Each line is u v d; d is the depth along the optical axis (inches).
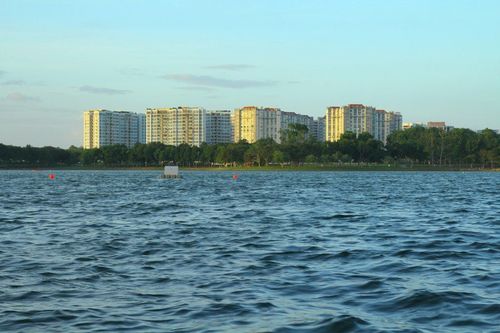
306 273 860.0
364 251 1071.6
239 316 621.3
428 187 4146.2
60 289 761.0
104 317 623.8
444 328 573.6
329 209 2142.0
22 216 1849.2
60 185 4554.6
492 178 6461.6
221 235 1336.1
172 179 6082.7
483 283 776.9
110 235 1341.0
